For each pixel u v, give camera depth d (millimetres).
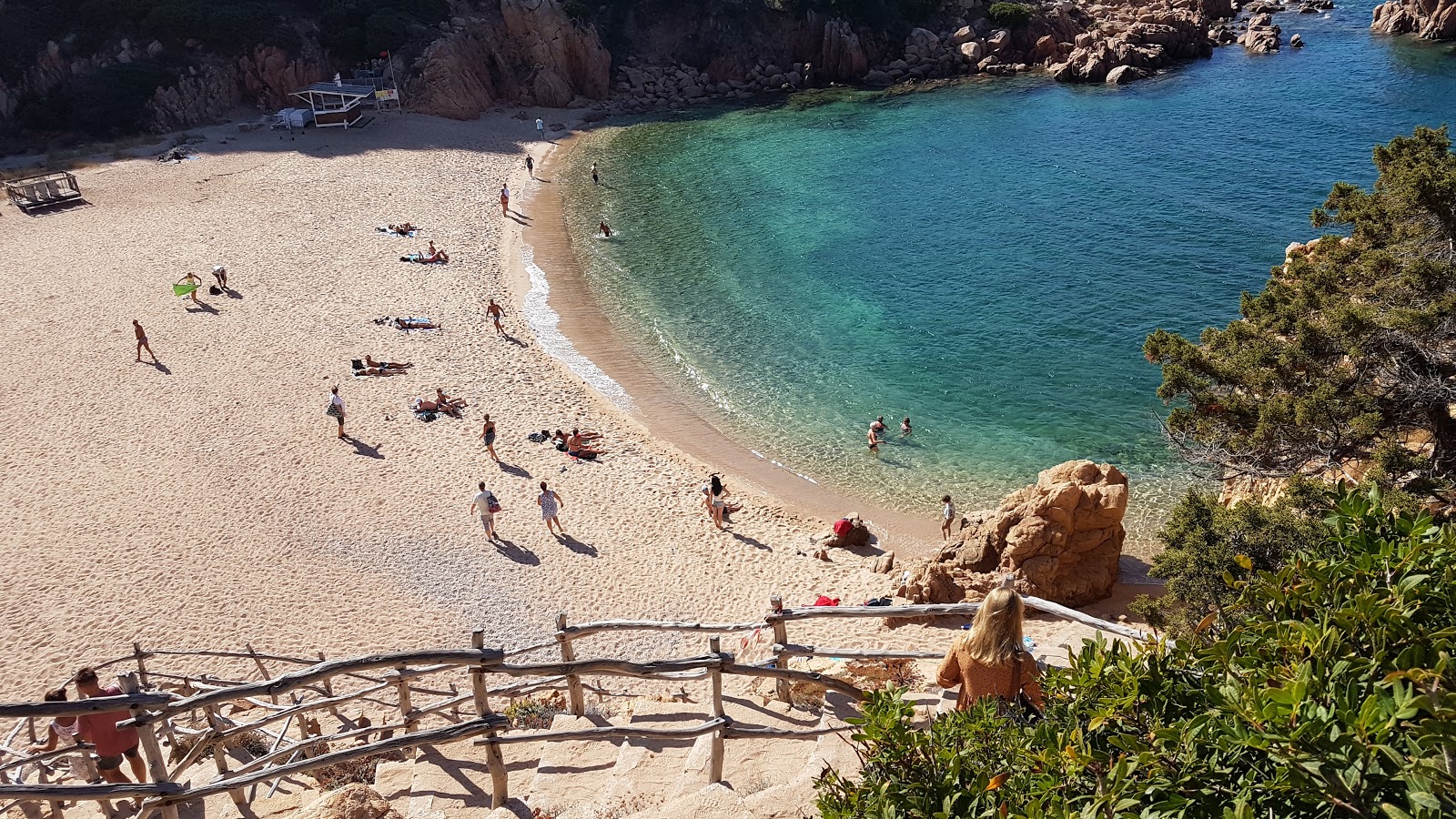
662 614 25938
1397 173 22312
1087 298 44969
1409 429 22172
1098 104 76188
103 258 49781
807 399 38688
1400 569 5348
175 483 30969
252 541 28219
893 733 5746
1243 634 5559
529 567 27734
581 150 73375
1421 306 20406
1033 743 5395
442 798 9477
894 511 31875
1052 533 25516
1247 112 70500
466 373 39625
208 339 41062
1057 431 35375
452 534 29172
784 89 89062
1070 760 5012
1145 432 34719
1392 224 21953
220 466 32094
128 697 6844
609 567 27984
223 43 79312
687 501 31953
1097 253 49594
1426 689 4496
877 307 45844
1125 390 37469
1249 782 4422
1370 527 5926
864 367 40750
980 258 50312
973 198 58781
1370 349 20562
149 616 24797
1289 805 4293
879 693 6180
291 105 80438
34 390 36656
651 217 58750
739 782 8875
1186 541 18922
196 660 23188
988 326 43219
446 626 25031
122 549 27547
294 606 25438
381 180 64188
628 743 9531
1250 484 26172
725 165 68312
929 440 35531
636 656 24109
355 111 77188
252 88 80000
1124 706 5363
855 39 89125
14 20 75250
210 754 12242
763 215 58344
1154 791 4676
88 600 25344
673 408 38312
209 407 35812
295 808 9109
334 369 39000
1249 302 22953
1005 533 26469
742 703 10422
